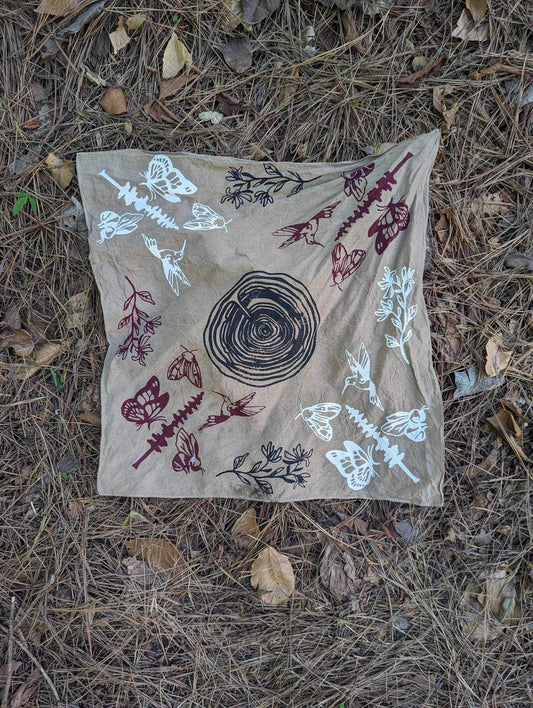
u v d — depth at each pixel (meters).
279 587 0.85
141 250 0.81
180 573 0.86
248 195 0.81
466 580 0.87
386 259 0.81
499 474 0.87
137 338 0.82
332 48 0.83
